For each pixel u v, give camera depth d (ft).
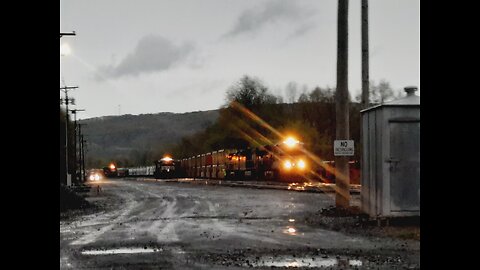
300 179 159.74
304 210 71.00
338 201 62.03
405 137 49.83
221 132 306.96
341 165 62.03
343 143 61.93
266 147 179.01
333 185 139.54
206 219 63.36
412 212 49.34
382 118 49.93
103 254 37.55
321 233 46.98
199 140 377.50
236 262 33.32
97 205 97.71
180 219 64.44
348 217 58.29
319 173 162.30
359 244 39.88
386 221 49.39
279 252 36.94
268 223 56.65
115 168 444.96
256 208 77.66
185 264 32.94
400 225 49.60
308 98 289.12
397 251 36.32
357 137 240.32
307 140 241.14
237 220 60.90
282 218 61.52
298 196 103.04
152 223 60.70
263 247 39.42
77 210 86.63
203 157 265.34
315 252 36.63
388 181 49.47
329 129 278.67
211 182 199.11
